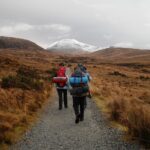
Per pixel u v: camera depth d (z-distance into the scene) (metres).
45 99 18.22
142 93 27.59
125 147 8.55
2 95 14.38
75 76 11.80
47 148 8.60
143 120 9.02
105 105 16.09
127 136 9.56
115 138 9.50
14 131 10.33
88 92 11.95
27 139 9.49
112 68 125.50
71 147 8.67
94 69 102.94
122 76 77.69
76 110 11.76
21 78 20.17
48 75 38.84
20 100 14.77
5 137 9.12
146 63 199.88
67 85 14.80
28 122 11.76
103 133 10.15
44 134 10.09
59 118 12.76
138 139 8.95
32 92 18.14
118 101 14.31
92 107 15.66
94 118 12.69
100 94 21.36
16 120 11.37
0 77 27.70
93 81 34.53
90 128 10.90
